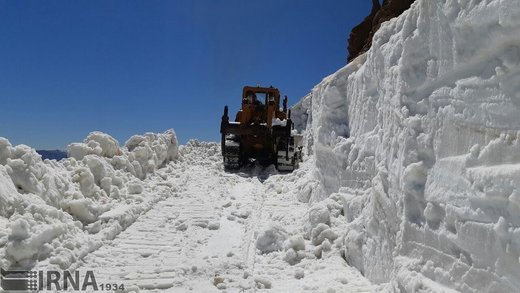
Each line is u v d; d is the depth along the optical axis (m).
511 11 2.63
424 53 3.95
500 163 2.77
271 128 13.58
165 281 4.95
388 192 4.53
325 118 7.63
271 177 12.09
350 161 6.57
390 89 4.83
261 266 5.58
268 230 6.25
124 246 6.21
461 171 3.12
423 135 3.84
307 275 5.25
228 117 14.07
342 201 6.62
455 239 3.10
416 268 3.58
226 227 7.49
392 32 5.28
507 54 2.74
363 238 5.27
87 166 8.07
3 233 4.61
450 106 3.43
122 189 8.63
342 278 4.94
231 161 13.90
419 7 4.05
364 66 6.45
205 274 5.25
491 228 2.71
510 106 2.69
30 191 5.93
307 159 15.11
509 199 2.54
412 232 3.77
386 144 4.80
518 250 2.46
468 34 3.15
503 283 2.60
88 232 6.28
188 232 7.06
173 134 13.84
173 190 10.11
